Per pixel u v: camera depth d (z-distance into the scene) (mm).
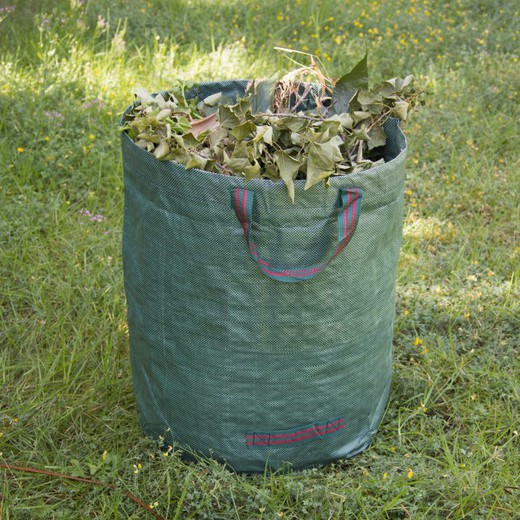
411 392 2824
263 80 2533
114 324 3068
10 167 3904
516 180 4215
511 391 2799
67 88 4668
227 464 2418
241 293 2125
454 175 4199
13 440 2549
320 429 2400
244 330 2180
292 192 1967
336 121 2094
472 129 4668
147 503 2342
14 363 2900
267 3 6316
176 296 2211
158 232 2168
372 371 2453
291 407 2332
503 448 2580
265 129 2057
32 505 2354
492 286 3322
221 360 2242
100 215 3699
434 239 3781
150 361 2418
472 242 3729
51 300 3197
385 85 2412
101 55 5207
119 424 2672
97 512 2328
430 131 4645
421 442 2594
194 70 5152
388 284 2369
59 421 2613
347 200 2021
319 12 6172
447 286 3391
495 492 2367
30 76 4734
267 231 2033
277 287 2117
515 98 5109
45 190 3982
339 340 2271
